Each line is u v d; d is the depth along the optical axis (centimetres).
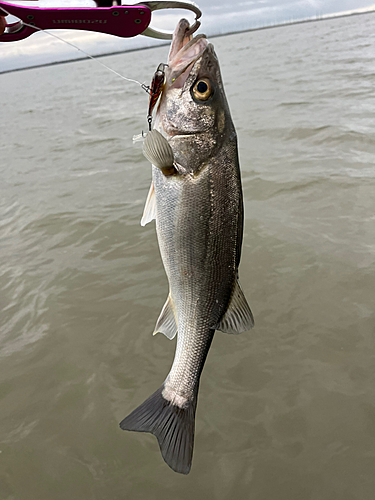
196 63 35
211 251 37
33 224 117
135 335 74
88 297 84
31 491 52
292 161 135
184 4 33
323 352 66
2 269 97
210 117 35
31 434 59
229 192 36
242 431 57
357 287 78
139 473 53
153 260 94
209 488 51
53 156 181
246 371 65
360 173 119
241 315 38
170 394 38
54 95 418
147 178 140
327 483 50
